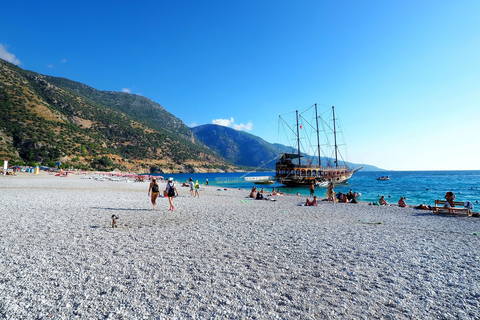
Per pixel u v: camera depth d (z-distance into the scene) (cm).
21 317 380
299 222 1276
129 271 573
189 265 625
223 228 1077
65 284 497
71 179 5353
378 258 718
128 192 2883
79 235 873
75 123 19662
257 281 543
